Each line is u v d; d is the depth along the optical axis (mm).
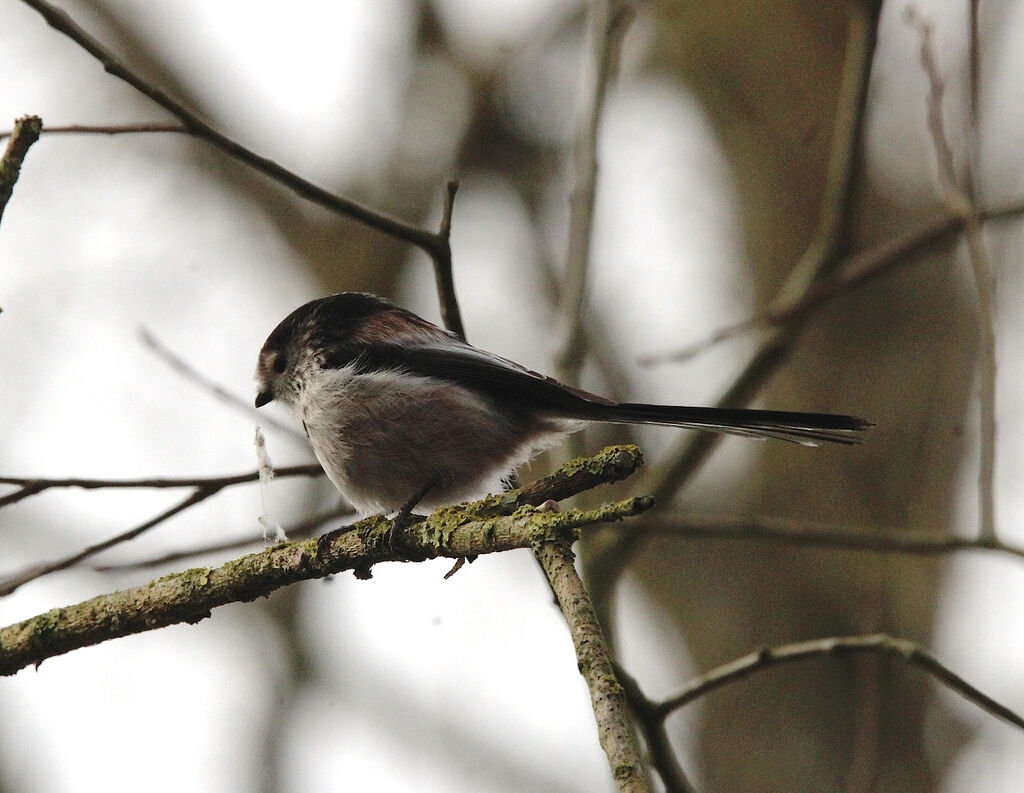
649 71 15367
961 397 12875
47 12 7047
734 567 13125
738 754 12219
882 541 9367
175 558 8727
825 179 14258
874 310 13570
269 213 15961
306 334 8820
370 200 15680
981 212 9891
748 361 10586
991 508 9125
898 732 11953
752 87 14828
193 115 7254
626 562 9836
